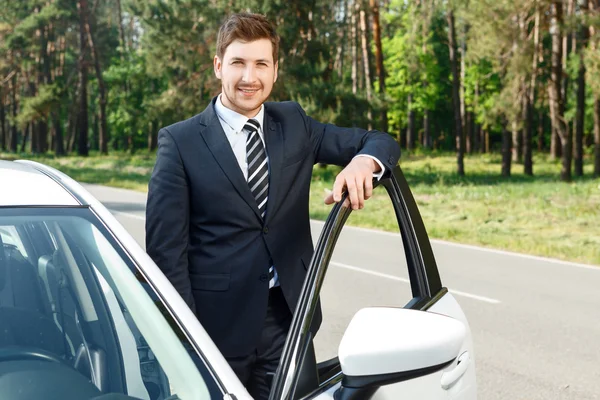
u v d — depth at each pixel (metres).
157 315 1.81
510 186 27.55
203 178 2.57
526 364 6.09
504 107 32.62
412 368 1.67
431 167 40.84
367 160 2.40
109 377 1.70
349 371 1.68
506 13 29.38
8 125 92.00
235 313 2.58
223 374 1.69
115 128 71.75
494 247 13.30
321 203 20.84
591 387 5.57
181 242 2.57
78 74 74.62
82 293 1.86
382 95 29.02
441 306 2.69
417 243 2.72
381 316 1.79
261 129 2.67
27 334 1.75
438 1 35.47
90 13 64.31
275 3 29.64
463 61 54.19
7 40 64.75
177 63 35.03
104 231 2.00
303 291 1.93
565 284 9.55
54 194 2.09
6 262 1.89
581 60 28.16
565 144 31.77
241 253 2.58
